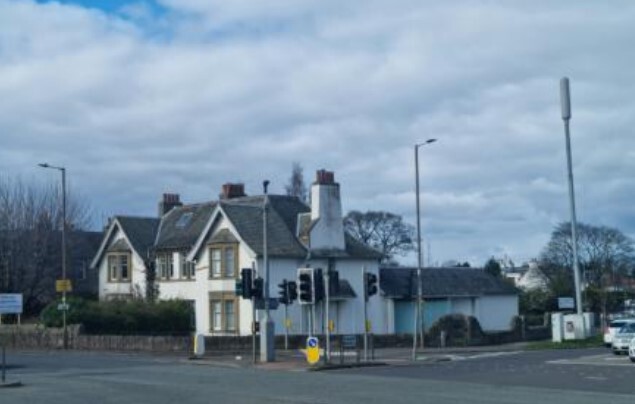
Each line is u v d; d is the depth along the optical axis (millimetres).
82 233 76250
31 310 66812
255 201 60156
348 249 58531
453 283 65625
